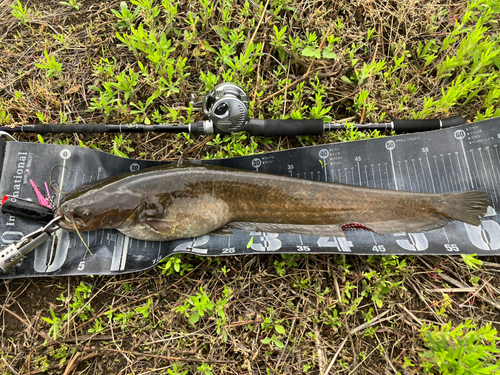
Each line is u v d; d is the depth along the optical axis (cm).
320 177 55
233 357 49
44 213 48
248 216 52
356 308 50
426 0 63
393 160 55
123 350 49
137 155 57
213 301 50
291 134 54
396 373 48
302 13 61
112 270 50
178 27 60
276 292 51
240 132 56
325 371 48
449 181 54
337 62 59
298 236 52
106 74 57
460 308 52
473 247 52
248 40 59
